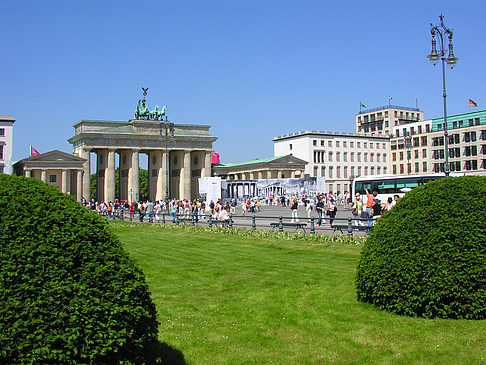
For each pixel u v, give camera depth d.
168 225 45.12
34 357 6.82
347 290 14.84
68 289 7.27
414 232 11.88
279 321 12.18
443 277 11.34
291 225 32.69
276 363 9.57
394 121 167.25
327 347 10.32
